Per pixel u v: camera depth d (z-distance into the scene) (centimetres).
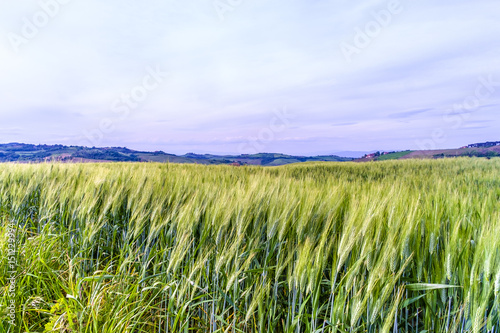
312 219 281
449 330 192
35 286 284
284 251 267
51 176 579
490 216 286
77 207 385
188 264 274
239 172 1027
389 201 312
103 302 237
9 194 505
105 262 365
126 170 584
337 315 183
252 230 298
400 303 198
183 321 242
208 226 287
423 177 1098
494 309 181
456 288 192
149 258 282
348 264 222
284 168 1535
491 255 177
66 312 219
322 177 1160
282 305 250
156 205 363
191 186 462
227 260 238
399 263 210
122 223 401
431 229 234
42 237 335
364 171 1504
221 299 252
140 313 226
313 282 192
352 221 213
